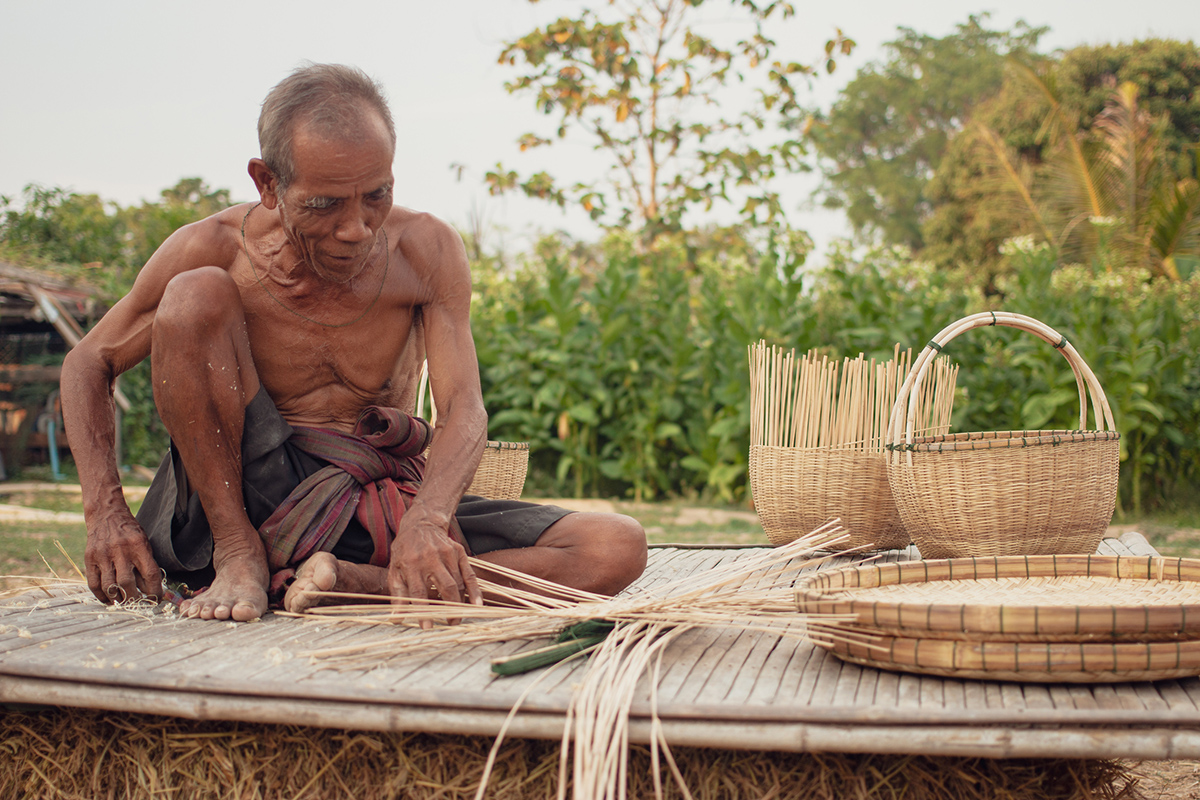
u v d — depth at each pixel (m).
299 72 1.96
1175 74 18.88
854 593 2.00
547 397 8.34
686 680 1.60
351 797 1.66
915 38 31.28
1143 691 1.51
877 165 30.14
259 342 2.29
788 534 3.28
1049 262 7.68
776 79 11.44
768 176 11.45
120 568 2.14
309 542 2.17
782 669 1.68
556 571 2.21
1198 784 2.25
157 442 11.78
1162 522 6.84
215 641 1.81
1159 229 12.32
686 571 2.90
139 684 1.55
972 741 1.36
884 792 1.58
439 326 2.40
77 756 1.75
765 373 3.40
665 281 8.59
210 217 2.32
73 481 10.94
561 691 1.47
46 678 1.60
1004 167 15.73
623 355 8.46
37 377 11.30
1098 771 1.71
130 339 2.32
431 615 1.88
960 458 2.77
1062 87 18.95
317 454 2.27
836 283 8.16
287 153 1.91
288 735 1.68
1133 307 7.89
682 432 8.47
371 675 1.59
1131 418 7.05
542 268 9.23
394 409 2.34
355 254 2.03
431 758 1.64
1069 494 2.75
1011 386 7.59
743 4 11.29
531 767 1.62
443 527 2.07
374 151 1.92
